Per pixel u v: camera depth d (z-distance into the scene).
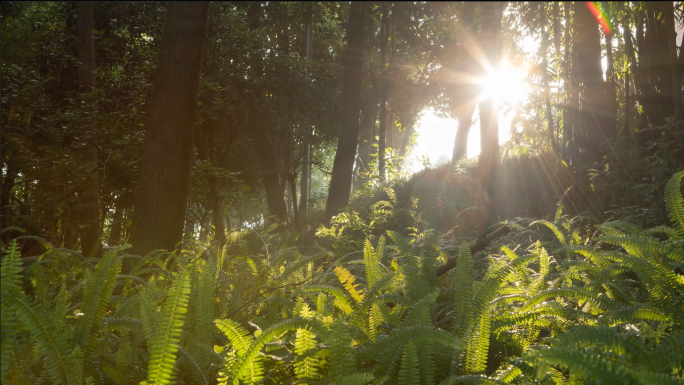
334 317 2.68
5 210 5.73
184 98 4.55
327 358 2.01
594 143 5.32
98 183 6.52
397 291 3.12
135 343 2.40
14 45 6.08
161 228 4.40
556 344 1.94
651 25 4.58
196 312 2.65
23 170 5.81
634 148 4.96
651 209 4.20
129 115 7.34
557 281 2.86
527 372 1.73
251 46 10.66
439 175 10.98
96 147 6.55
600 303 2.43
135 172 7.02
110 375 2.24
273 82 11.00
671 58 4.16
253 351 1.84
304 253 7.14
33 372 2.19
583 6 4.21
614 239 2.61
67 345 1.79
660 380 1.40
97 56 7.05
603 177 4.97
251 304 3.25
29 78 5.95
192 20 4.57
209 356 2.33
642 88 4.96
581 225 4.94
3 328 1.68
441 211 8.61
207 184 9.62
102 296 2.25
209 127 10.51
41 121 6.13
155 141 4.49
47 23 6.15
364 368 2.08
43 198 6.00
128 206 7.45
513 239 5.37
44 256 3.97
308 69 12.03
